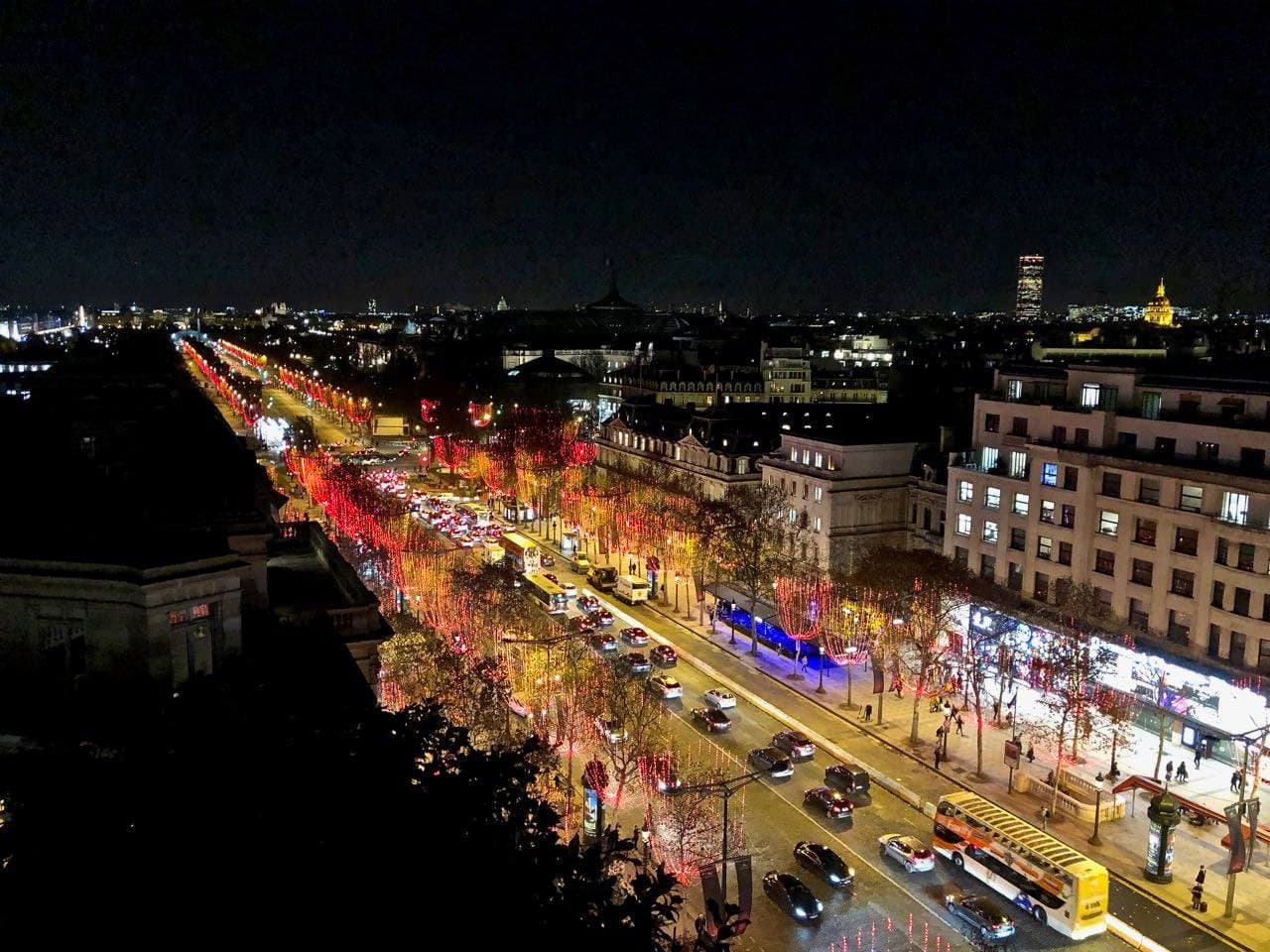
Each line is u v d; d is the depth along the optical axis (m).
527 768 20.78
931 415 120.75
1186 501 67.81
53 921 14.84
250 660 30.12
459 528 133.12
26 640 27.50
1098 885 45.78
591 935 15.94
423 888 15.90
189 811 16.55
